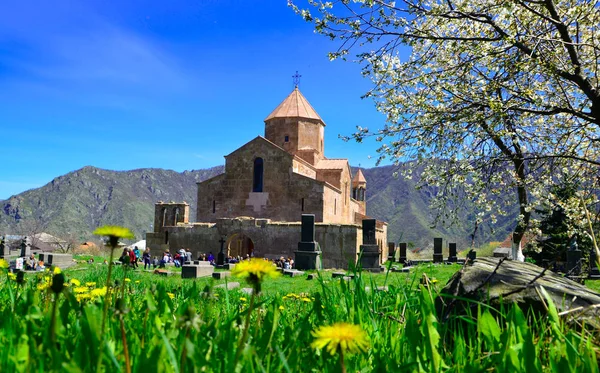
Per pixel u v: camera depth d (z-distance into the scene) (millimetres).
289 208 43750
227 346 1821
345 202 51469
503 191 14812
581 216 12703
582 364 1847
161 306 2393
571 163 13734
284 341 2217
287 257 38469
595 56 11422
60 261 30734
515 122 13438
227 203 45469
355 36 11297
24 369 1506
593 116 11031
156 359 1377
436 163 14398
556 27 11000
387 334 2596
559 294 3090
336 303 3521
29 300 2262
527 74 12016
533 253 23234
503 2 10398
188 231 41219
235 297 7312
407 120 13922
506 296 3107
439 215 14969
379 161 14164
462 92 12836
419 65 12812
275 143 50500
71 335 1995
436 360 2041
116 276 13867
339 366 1757
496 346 2146
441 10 11305
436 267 24266
